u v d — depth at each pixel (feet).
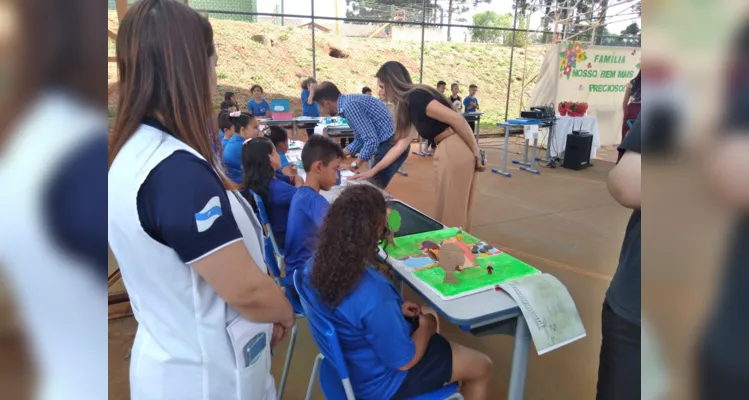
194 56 2.43
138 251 2.27
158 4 2.35
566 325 4.04
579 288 9.11
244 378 2.69
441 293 4.18
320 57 41.11
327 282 3.73
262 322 2.72
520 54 44.21
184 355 2.53
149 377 2.57
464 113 23.93
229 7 32.89
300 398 6.01
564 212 14.49
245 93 34.17
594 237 12.24
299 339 7.41
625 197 2.94
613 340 3.52
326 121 18.51
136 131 2.30
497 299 4.14
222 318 2.54
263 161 7.14
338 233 3.74
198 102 2.47
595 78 25.39
